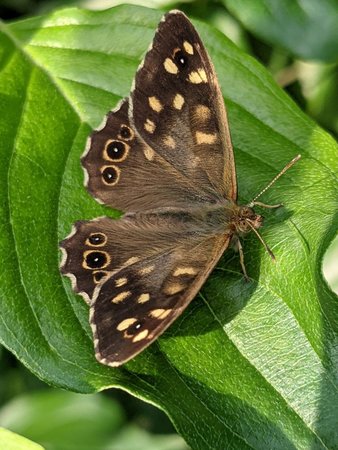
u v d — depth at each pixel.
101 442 0.23
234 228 0.19
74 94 0.21
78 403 0.23
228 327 0.19
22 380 0.24
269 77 0.20
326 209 0.19
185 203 0.19
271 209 0.19
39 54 0.21
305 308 0.19
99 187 0.19
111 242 0.18
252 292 0.19
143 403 0.24
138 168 0.19
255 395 0.18
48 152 0.20
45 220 0.19
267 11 0.23
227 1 0.23
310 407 0.18
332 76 0.24
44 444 0.23
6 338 0.19
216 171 0.19
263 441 0.18
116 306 0.18
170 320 0.17
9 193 0.20
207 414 0.18
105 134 0.19
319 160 0.20
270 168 0.20
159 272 0.18
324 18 0.23
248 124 0.20
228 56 0.21
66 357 0.19
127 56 0.21
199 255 0.18
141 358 0.19
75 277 0.18
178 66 0.19
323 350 0.18
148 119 0.19
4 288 0.19
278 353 0.19
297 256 0.19
